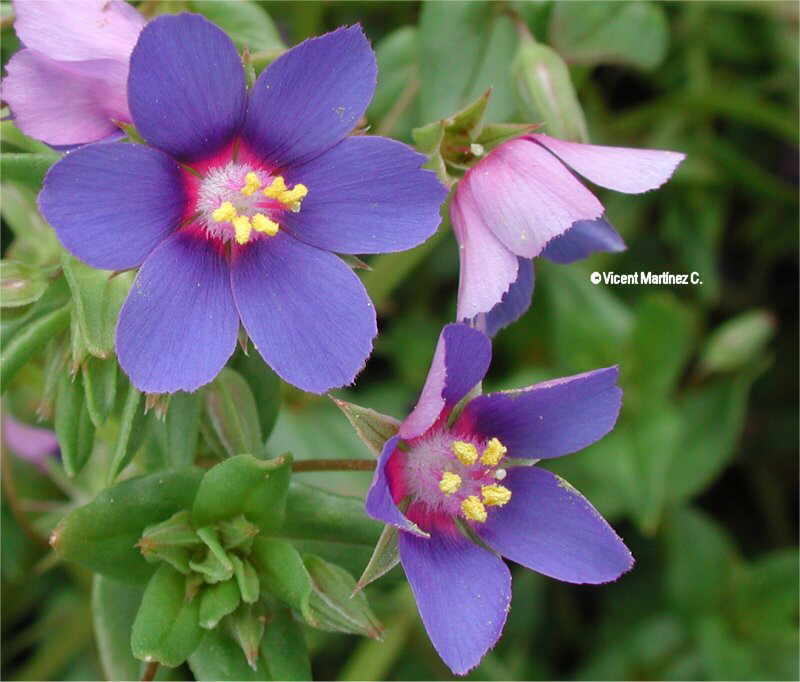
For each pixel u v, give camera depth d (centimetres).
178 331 7
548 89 9
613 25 10
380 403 12
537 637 12
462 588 7
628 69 13
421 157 7
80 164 7
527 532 7
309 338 7
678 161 8
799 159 13
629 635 11
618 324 11
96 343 7
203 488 7
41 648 11
